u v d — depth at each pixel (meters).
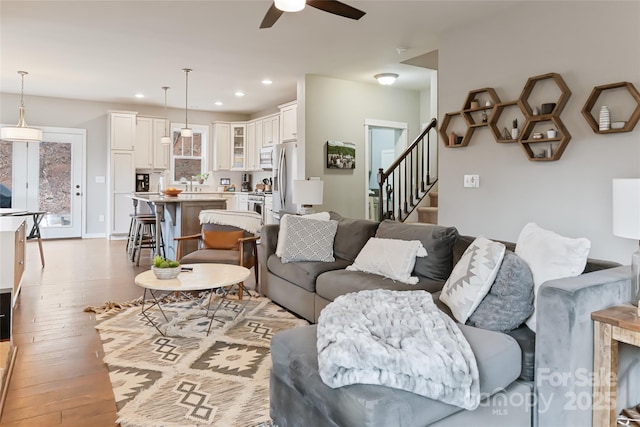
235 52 5.11
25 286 4.59
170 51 5.08
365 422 1.37
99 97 8.02
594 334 1.72
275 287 3.95
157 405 2.15
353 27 4.27
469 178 4.18
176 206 5.59
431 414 1.48
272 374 1.94
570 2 3.36
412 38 4.55
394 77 6.09
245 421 2.01
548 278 1.95
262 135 8.68
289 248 3.74
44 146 8.09
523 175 3.72
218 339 3.04
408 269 2.95
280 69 5.83
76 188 8.39
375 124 6.67
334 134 6.29
